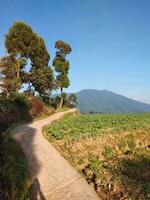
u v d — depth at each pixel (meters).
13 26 50.91
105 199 11.03
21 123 34.16
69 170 14.64
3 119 28.14
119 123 32.25
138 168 14.45
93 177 13.40
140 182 11.88
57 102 75.56
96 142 19.98
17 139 22.22
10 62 49.53
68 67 67.56
